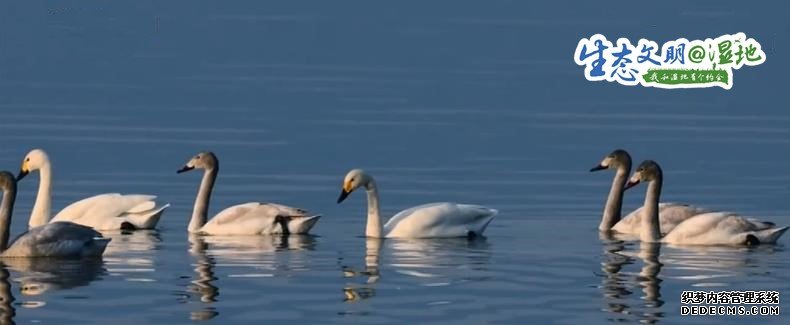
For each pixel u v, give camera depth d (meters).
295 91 65.31
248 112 59.00
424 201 41.91
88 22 97.44
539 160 49.22
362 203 41.28
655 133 55.44
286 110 59.59
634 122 58.28
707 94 66.88
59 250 32.16
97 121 55.78
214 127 55.03
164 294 28.83
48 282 29.77
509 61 79.19
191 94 64.12
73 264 31.62
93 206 36.41
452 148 51.38
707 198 42.75
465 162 48.53
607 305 28.19
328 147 50.97
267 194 42.56
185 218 38.47
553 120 58.47
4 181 32.16
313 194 42.66
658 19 103.94
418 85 68.06
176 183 44.09
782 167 48.16
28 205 40.41
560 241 35.06
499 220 38.25
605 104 63.41
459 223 35.44
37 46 83.50
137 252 33.12
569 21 102.00
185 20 100.44
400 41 88.81
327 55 81.69
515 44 87.69
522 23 100.50
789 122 58.84
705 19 104.38
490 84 69.12
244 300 28.34
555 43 88.50
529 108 61.72
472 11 109.12
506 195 42.59
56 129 53.50
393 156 49.50
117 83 67.94
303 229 35.53
